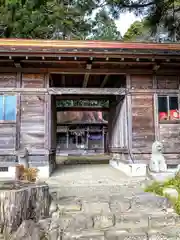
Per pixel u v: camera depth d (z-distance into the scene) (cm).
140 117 859
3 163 798
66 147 2895
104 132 2752
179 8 1196
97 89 857
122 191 545
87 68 849
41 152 814
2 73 834
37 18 1383
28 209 421
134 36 2361
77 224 407
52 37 1766
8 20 1351
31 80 843
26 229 383
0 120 817
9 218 393
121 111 966
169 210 446
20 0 1287
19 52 753
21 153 754
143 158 839
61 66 855
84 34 1983
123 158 939
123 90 863
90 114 2855
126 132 868
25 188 432
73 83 1227
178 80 886
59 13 1561
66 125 2652
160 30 1387
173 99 876
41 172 800
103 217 417
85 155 2403
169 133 859
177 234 376
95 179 734
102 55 778
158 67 839
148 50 781
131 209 450
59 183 660
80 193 530
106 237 370
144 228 398
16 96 829
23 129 823
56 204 471
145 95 870
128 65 868
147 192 529
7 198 397
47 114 835
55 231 392
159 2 1170
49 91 842
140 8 1238
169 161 846
